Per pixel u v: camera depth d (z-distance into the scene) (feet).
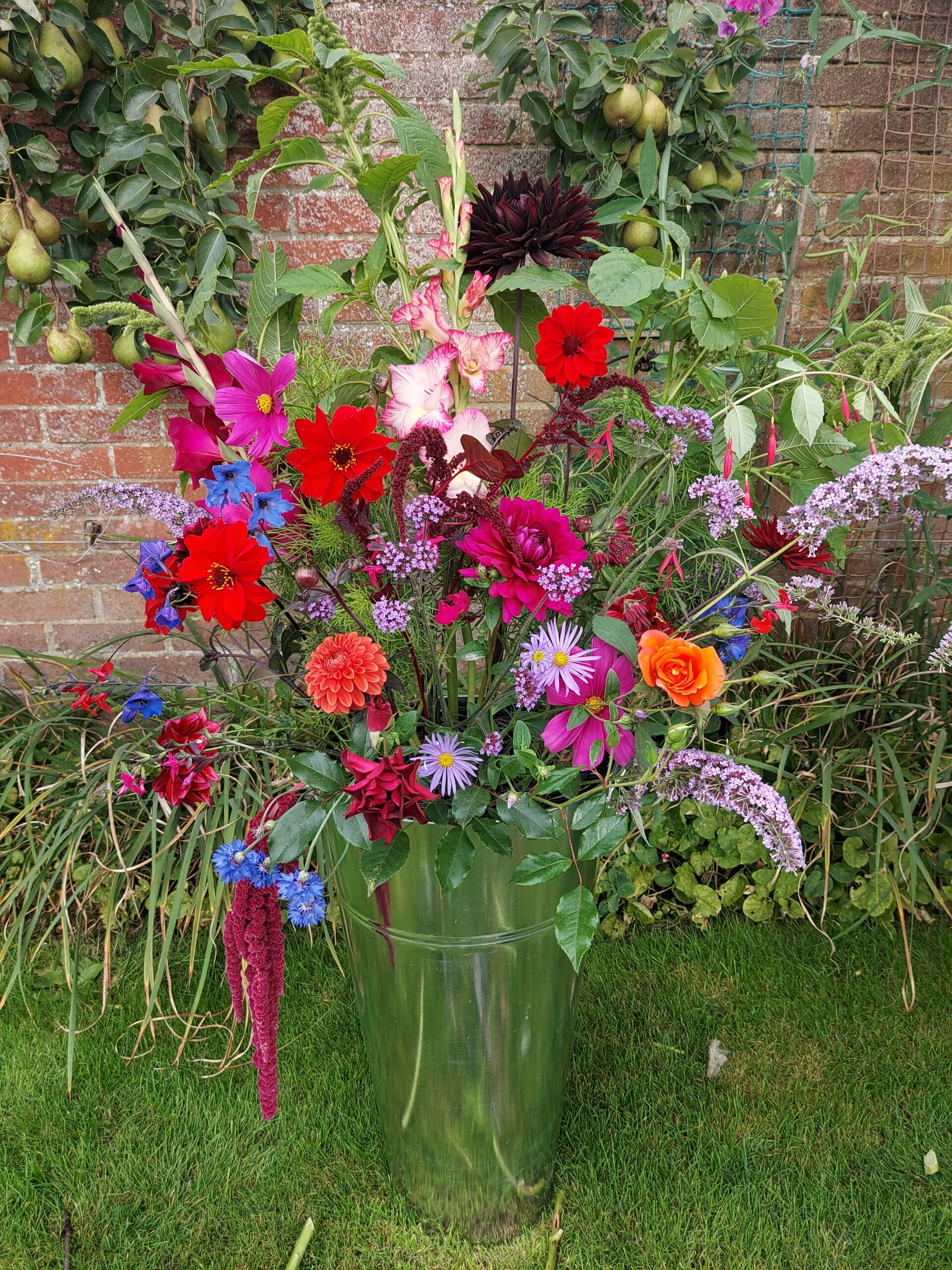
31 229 5.18
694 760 2.79
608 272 2.96
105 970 4.66
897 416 3.80
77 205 5.32
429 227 5.84
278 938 2.87
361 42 5.46
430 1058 3.42
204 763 3.13
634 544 3.05
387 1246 3.76
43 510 6.17
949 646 3.25
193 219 5.23
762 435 5.22
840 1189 3.97
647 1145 4.19
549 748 2.71
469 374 2.85
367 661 2.49
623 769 2.80
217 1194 3.97
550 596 2.46
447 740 2.70
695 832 5.60
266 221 5.75
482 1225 3.80
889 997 5.03
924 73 5.77
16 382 5.90
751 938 5.47
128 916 5.42
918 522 5.96
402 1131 3.72
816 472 3.66
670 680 2.43
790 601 3.41
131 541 6.24
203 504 3.30
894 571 6.34
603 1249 3.73
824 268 6.05
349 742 3.09
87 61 5.19
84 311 2.89
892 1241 3.76
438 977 3.20
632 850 5.57
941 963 5.27
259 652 6.15
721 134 5.45
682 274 3.38
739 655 3.25
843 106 5.81
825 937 5.47
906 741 5.72
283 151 3.24
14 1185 3.97
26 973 5.15
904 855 5.44
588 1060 4.66
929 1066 4.59
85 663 6.17
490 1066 3.41
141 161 5.25
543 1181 3.89
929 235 6.04
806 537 2.82
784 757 5.28
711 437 3.37
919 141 5.90
